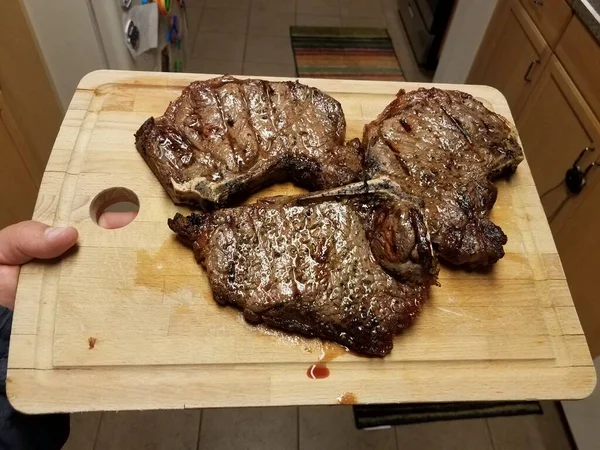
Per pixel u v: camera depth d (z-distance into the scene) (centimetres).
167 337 34
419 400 34
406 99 44
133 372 33
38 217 37
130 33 54
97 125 42
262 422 62
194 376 33
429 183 39
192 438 60
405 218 34
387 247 35
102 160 41
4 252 35
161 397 32
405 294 35
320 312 34
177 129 40
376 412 63
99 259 36
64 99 64
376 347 34
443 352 35
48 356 33
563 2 56
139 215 38
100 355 33
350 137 45
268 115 41
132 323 34
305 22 112
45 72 59
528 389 35
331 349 34
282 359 34
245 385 33
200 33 106
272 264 35
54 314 34
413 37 105
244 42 106
